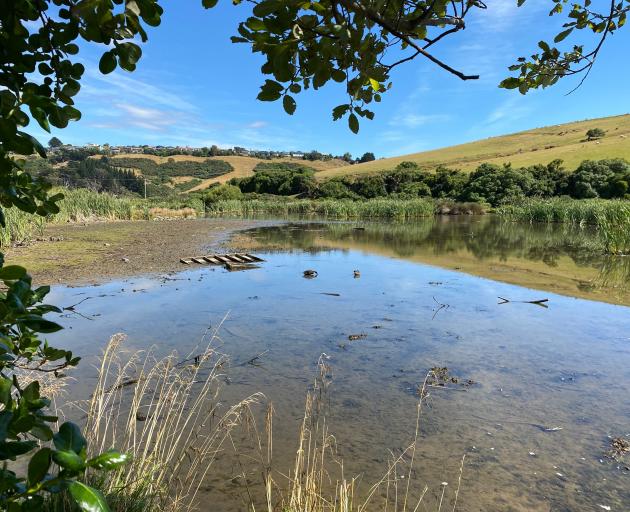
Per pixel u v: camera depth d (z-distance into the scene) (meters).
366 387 5.65
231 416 4.85
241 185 78.56
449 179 56.50
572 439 4.52
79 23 1.41
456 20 1.45
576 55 2.53
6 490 1.14
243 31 1.28
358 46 1.35
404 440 4.48
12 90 1.40
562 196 45.97
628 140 63.84
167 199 61.19
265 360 6.49
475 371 6.18
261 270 13.74
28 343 1.60
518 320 8.59
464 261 15.80
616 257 16.56
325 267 14.44
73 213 32.31
